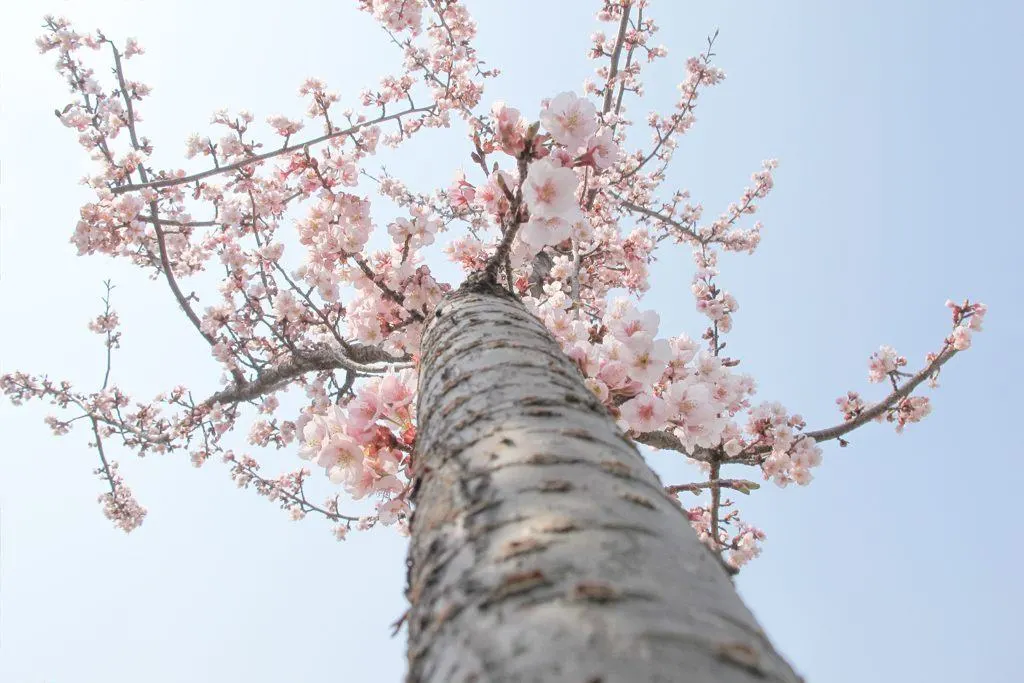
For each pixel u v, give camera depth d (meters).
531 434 1.05
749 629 0.69
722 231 8.99
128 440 7.47
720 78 8.71
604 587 0.66
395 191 7.64
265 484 7.47
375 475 2.53
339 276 3.89
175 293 6.31
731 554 4.74
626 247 5.41
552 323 3.00
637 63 8.45
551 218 2.36
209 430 7.14
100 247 5.60
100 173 5.69
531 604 0.67
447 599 0.77
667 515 0.89
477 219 6.05
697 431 2.81
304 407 5.96
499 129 2.42
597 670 0.58
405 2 6.73
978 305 4.59
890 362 4.71
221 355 5.96
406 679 0.75
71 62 5.73
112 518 8.27
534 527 0.80
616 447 1.06
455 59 7.16
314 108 5.00
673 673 0.58
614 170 7.79
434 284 3.78
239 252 5.70
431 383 1.57
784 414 4.13
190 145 5.07
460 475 1.01
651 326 2.67
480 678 0.61
